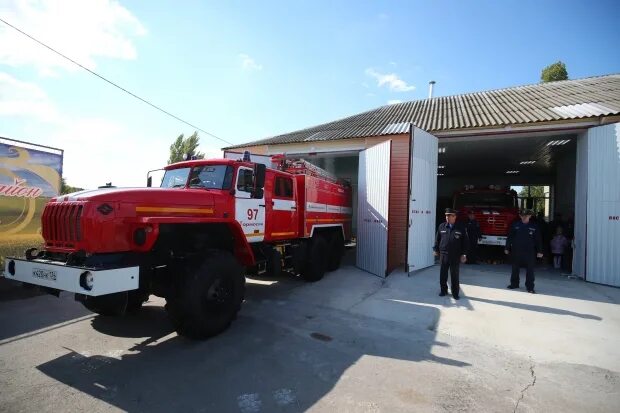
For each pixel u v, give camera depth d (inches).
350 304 238.5
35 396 119.5
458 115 430.9
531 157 561.3
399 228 380.8
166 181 237.6
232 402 117.3
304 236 298.2
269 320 203.8
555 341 175.6
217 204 201.3
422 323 201.3
